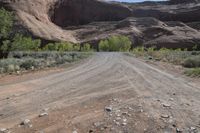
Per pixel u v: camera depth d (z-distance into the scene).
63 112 7.73
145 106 8.40
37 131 6.16
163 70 21.97
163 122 6.75
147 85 13.00
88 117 7.21
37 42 66.50
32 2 147.50
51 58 38.78
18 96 10.12
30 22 124.00
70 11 185.50
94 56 50.06
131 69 21.92
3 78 16.34
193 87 12.61
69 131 6.15
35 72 20.48
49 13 169.50
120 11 195.38
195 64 26.03
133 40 147.50
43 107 8.34
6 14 37.16
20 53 42.97
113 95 10.22
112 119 6.99
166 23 174.88
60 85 13.05
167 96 10.16
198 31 167.38
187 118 7.12
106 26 170.50
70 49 101.75
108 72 19.45
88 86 12.63
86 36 158.50
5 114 7.54
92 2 192.38
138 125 6.52
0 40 37.47
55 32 133.25
